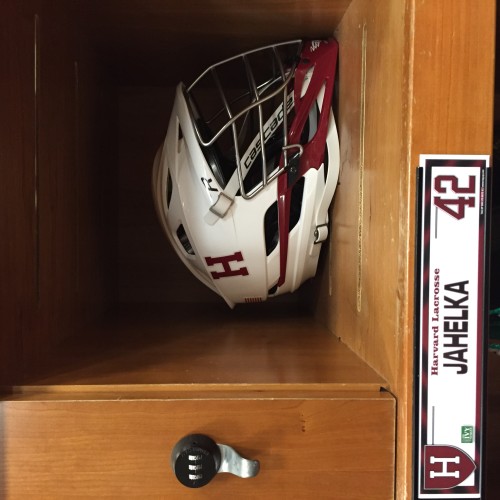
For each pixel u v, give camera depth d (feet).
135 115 3.79
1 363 1.86
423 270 1.72
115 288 3.76
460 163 1.71
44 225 2.33
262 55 3.12
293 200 2.78
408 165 1.71
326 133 2.64
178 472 1.71
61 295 2.57
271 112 3.13
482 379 1.73
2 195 1.88
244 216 2.65
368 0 2.20
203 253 2.75
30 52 2.15
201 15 2.59
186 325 3.04
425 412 1.73
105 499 1.78
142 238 3.84
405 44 1.74
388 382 1.89
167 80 3.63
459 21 1.68
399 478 1.79
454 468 1.74
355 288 2.36
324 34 2.85
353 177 2.41
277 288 2.94
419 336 1.72
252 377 1.94
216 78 2.85
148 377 1.94
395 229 1.85
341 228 2.63
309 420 1.80
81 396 1.81
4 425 1.76
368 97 2.19
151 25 2.72
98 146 3.24
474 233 1.71
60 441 1.77
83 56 2.88
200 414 1.78
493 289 2.71
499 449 3.27
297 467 1.80
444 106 1.70
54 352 2.34
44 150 2.32
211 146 2.74
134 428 1.77
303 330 2.90
